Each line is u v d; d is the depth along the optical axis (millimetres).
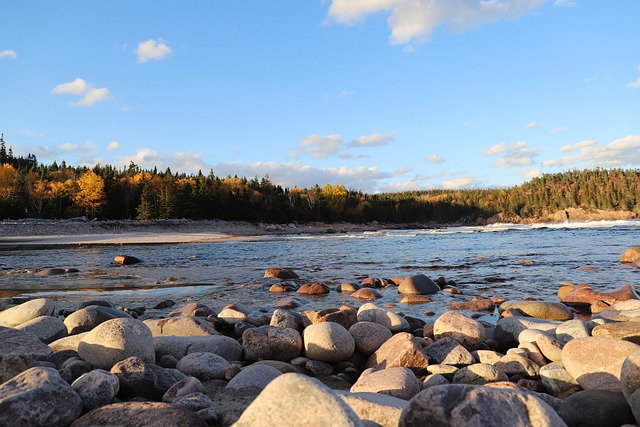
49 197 78000
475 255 25609
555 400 4172
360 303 12008
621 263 19266
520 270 18156
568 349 4809
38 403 3525
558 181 155875
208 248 37781
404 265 21453
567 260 21109
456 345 5992
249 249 35656
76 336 6371
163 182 92000
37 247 40375
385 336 6500
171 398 4352
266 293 13852
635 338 5430
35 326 6789
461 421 2814
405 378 4586
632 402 3477
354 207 113000
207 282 16625
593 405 3676
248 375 4965
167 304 11594
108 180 81938
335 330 6176
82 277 18547
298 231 77875
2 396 3477
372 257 26359
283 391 2707
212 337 6523
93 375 4141
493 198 153500
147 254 31672
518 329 7109
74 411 3715
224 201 88688
